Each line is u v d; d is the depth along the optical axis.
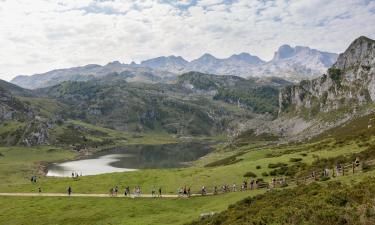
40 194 88.50
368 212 28.45
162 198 78.94
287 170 83.19
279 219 33.16
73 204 78.06
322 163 77.62
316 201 35.03
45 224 67.69
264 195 54.31
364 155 69.88
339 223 28.58
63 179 106.62
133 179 98.50
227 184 82.44
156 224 60.69
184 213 66.88
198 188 83.50
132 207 74.00
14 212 75.00
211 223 47.53
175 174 99.69
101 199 80.88
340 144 100.81
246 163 99.38
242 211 46.94
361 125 182.00
